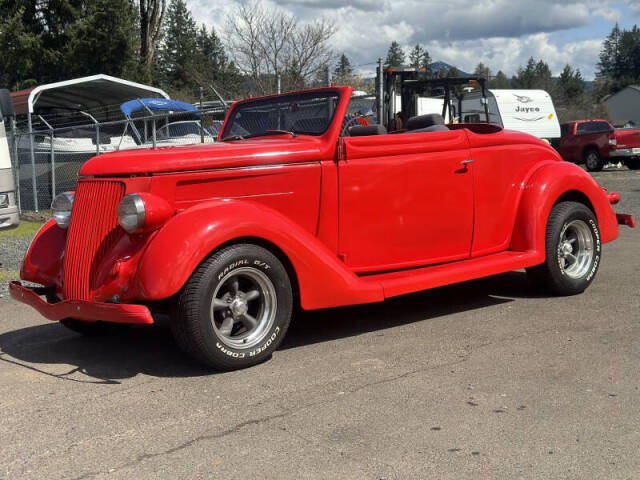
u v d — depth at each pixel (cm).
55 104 1970
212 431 318
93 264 413
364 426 316
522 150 566
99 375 411
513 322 495
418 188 503
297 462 282
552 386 359
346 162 473
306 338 477
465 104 1794
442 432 307
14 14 2916
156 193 407
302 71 2206
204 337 388
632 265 694
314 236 459
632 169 2406
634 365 388
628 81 11281
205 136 1444
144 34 3064
